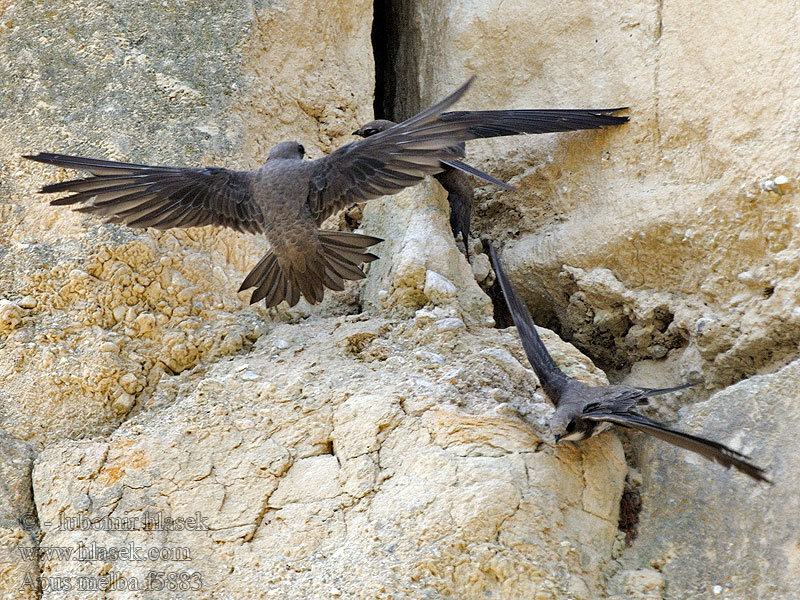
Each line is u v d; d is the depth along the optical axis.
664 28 12.61
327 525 10.00
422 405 10.56
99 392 11.34
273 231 8.74
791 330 11.14
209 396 11.07
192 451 10.66
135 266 11.82
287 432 10.70
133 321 11.70
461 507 9.64
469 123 7.86
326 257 8.89
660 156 12.44
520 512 9.66
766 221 11.38
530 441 10.23
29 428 11.22
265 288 9.14
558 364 11.38
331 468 10.39
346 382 11.05
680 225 12.01
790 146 11.27
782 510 9.68
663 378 12.41
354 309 12.62
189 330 11.76
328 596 9.37
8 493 10.66
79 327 11.58
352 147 8.43
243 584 9.74
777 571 9.43
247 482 10.40
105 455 10.71
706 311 11.87
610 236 12.55
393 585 9.26
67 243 11.89
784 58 11.53
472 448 10.11
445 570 9.34
